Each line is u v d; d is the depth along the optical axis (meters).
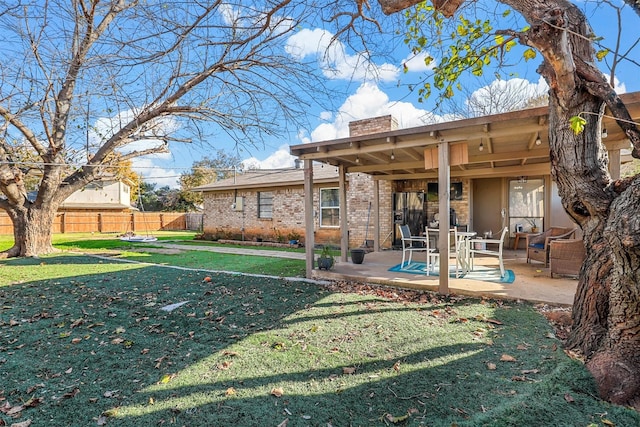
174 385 2.76
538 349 3.18
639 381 2.42
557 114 3.02
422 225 10.96
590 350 2.92
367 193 11.83
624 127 2.64
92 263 8.86
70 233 21.53
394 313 4.39
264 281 6.42
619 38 2.36
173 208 31.48
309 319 4.25
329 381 2.76
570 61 2.63
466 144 5.22
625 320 2.58
